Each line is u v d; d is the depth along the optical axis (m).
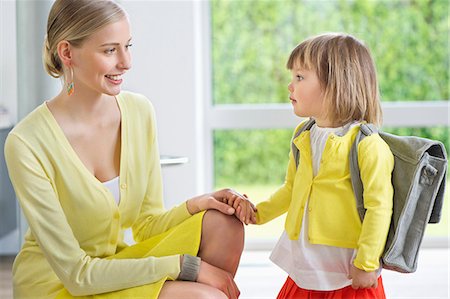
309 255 2.31
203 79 4.29
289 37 4.39
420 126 4.27
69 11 2.22
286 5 4.39
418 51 4.39
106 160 2.36
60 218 2.20
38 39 3.01
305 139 2.38
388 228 2.23
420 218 2.24
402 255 2.25
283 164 4.49
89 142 2.32
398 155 2.27
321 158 2.32
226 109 4.29
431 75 4.39
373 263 2.18
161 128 4.09
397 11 4.38
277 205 2.47
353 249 2.28
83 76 2.24
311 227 2.30
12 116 3.00
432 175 2.23
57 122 2.29
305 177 2.34
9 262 2.94
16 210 2.95
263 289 3.48
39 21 3.00
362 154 2.24
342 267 2.29
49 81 3.03
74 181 2.26
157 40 4.06
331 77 2.33
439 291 3.41
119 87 2.27
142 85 4.07
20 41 2.99
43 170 2.22
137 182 2.41
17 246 2.95
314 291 2.34
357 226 2.27
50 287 2.27
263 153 4.50
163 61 4.07
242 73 4.40
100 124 2.35
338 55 2.34
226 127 4.30
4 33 3.00
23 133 2.23
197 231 2.29
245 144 4.50
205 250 2.31
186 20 4.05
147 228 2.47
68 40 2.22
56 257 2.18
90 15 2.20
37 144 2.23
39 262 2.30
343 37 2.38
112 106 2.38
